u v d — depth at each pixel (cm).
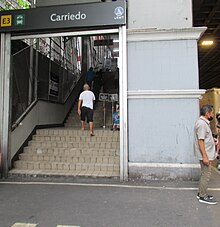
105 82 1521
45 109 967
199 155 470
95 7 623
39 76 935
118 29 635
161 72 624
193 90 603
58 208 436
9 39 679
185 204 452
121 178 606
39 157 736
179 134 609
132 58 634
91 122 816
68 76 1291
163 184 575
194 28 604
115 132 810
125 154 612
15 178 643
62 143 786
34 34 676
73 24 630
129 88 632
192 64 615
